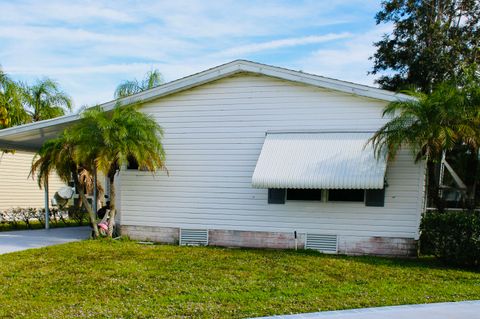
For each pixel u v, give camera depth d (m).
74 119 14.87
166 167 14.95
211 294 8.25
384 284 9.17
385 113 12.23
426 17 29.97
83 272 10.06
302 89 13.76
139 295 8.20
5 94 22.41
